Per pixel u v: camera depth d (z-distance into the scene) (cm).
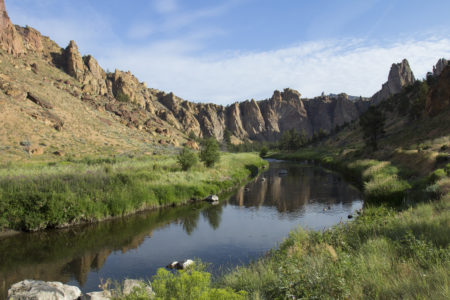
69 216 1482
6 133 4338
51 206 1420
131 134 7344
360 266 540
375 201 1794
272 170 4872
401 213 1115
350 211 1820
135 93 15025
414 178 2156
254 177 3853
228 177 3133
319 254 694
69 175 1912
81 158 4359
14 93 5394
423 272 475
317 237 928
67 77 9688
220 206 2019
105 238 1312
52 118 5466
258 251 1145
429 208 1086
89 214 1544
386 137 6006
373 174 2653
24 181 1616
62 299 604
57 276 915
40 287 608
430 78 9362
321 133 12850
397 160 3102
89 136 5847
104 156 4728
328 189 2691
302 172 4406
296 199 2264
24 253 1116
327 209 1902
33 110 5325
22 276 912
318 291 446
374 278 484
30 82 6625
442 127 4134
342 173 3956
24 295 570
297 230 1110
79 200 1539
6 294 777
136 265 1010
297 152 10606
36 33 11006
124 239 1303
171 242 1266
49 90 6881
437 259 507
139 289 509
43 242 1242
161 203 1950
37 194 1444
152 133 8400
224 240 1293
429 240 657
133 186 1905
